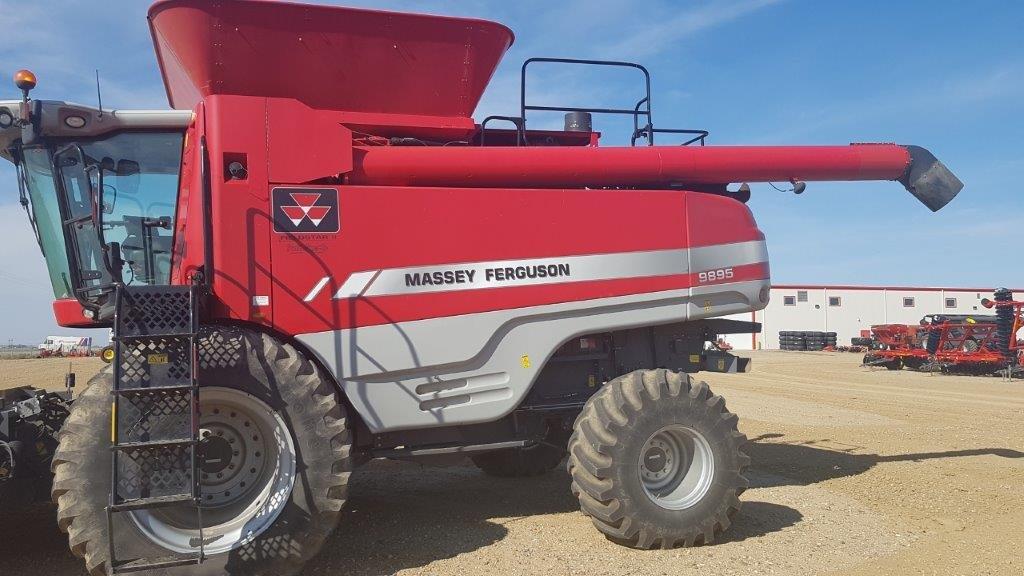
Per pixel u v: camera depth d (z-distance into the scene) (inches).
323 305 195.3
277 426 181.3
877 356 1097.4
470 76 222.7
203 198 187.8
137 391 161.5
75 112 192.1
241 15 197.8
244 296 188.5
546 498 269.7
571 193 223.8
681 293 234.1
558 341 219.3
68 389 248.8
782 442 401.7
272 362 181.6
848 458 351.3
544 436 255.6
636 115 263.0
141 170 202.5
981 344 943.0
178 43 198.7
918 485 291.3
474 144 248.7
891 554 203.0
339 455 184.4
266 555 175.3
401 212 204.8
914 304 2215.8
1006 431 447.8
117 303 164.4
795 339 1918.1
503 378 213.0
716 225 242.4
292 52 204.7
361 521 235.6
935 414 536.1
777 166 257.6
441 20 213.3
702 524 208.8
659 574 186.1
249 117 194.9
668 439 216.7
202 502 178.2
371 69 213.2
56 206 199.6
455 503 261.1
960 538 219.1
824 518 240.1
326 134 202.2
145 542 168.7
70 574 185.2
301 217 195.3
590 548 207.6
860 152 271.7
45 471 193.3
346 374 196.5
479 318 210.1
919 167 281.3
